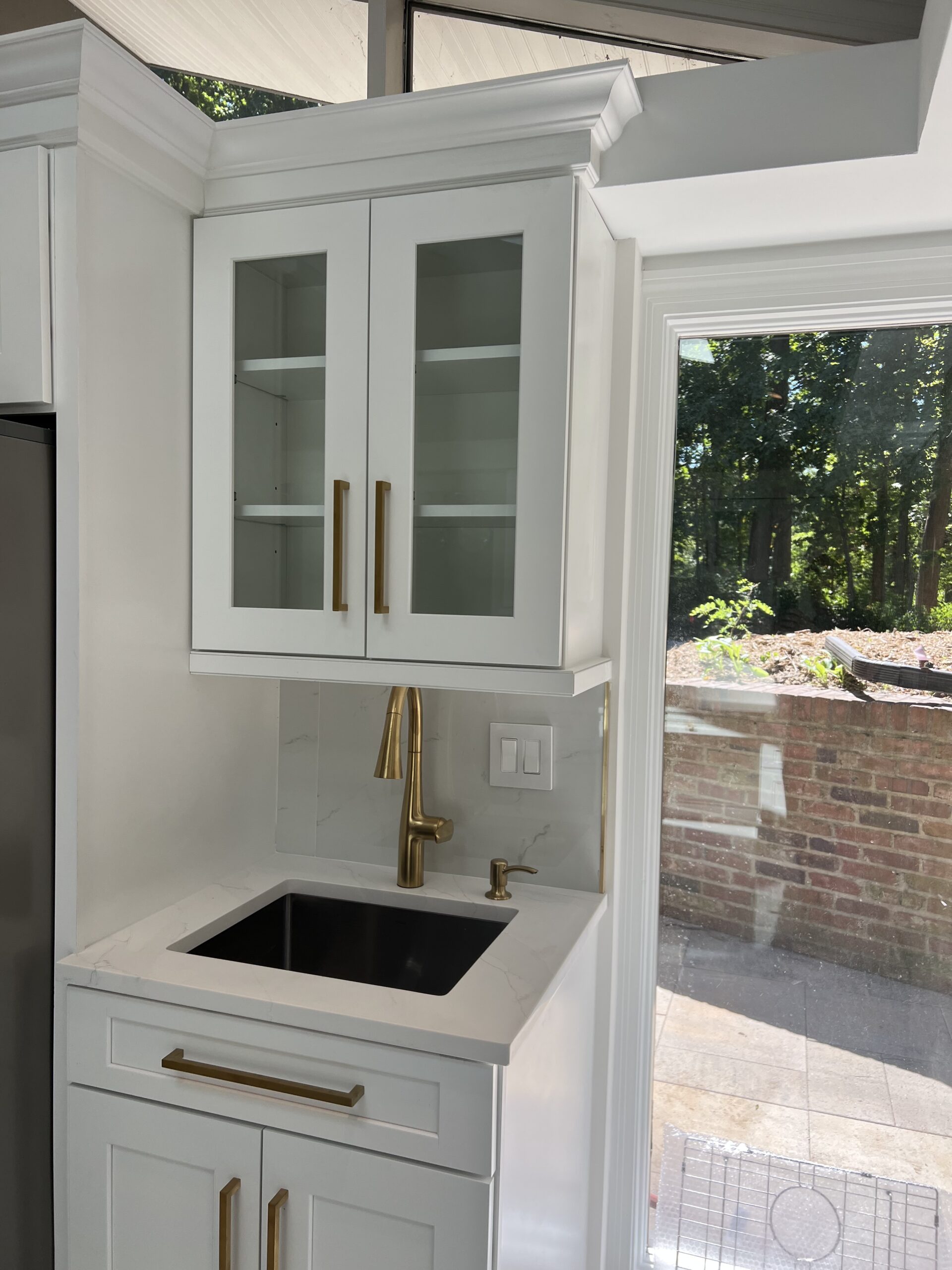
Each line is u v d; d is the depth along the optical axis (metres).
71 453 1.26
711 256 1.59
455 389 1.34
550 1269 1.37
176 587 1.48
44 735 1.28
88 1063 1.29
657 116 1.28
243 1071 1.20
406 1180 1.13
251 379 1.46
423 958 1.57
